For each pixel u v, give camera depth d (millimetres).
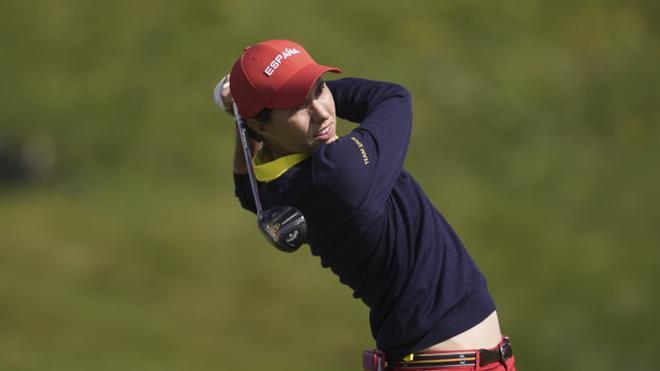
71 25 83125
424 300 13453
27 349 46219
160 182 70250
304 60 13117
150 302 56688
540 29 92062
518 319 62000
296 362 52656
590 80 87062
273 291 59688
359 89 14414
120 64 80125
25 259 58344
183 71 80000
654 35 93875
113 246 61719
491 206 72062
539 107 83125
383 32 86312
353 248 13422
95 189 68812
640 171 78875
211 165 72125
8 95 76562
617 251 69188
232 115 14938
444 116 79250
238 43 82500
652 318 62188
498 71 85250
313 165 12969
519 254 67750
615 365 59031
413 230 13555
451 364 13453
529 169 75688
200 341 52375
